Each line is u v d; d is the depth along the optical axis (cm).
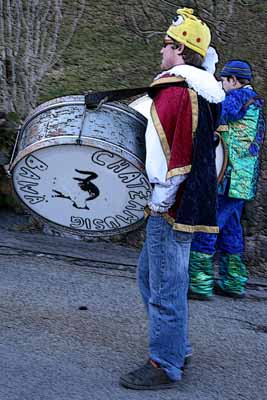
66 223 484
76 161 446
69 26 1061
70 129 438
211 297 638
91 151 439
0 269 653
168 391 468
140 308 596
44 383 467
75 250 717
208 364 514
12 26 1036
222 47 1023
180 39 441
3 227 751
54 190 464
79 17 1074
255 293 668
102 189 459
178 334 457
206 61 459
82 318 569
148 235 447
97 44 1045
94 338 536
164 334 455
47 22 1057
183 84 430
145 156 446
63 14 1073
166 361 462
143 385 463
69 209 473
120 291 629
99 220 477
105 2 1096
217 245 647
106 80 992
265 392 483
